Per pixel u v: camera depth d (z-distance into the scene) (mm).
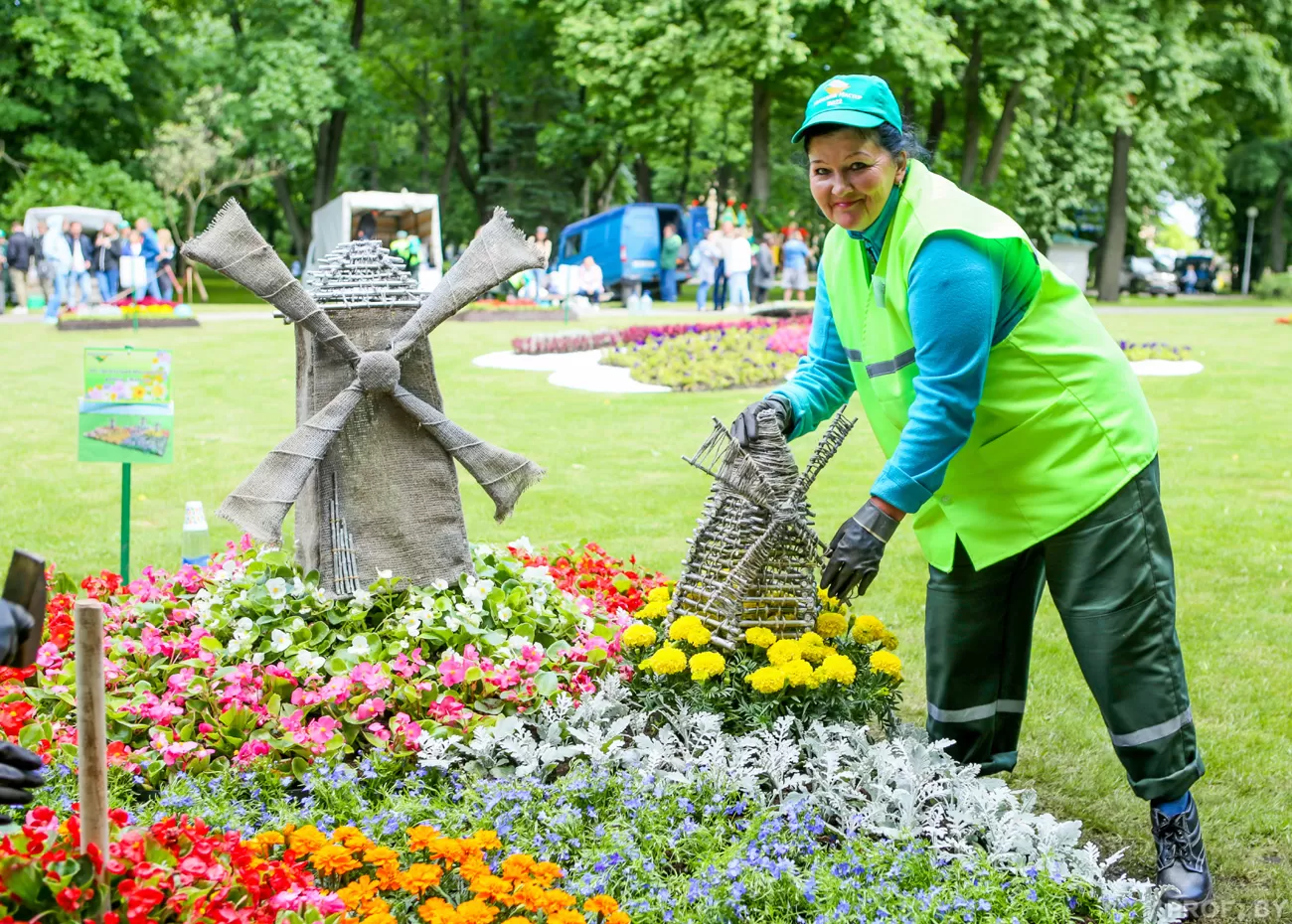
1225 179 46656
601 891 2941
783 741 3525
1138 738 3355
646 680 3895
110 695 3795
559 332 19188
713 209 28469
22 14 27625
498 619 4336
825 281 3762
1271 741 4410
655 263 28531
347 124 38438
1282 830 3758
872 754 3543
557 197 35688
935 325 3176
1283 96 31125
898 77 26391
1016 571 3623
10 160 28016
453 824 3227
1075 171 31703
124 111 29828
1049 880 3064
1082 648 3391
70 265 19406
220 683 3799
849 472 9234
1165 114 29062
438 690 3891
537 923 2699
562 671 4109
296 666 3959
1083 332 3348
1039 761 4246
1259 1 30219
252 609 4285
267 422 10945
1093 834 3787
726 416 11648
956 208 3201
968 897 2994
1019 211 30875
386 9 36531
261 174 32688
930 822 3354
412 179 41844
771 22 23797
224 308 25391
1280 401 12805
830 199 3297
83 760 2195
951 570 3625
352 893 2609
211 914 2330
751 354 14578
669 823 3295
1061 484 3334
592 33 26359
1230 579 6535
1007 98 27250
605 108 27844
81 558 6457
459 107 37688
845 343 3605
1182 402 12742
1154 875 3543
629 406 12156
